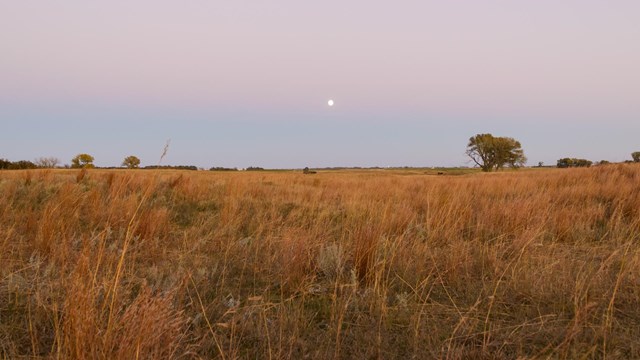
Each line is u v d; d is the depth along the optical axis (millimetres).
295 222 7004
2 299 3404
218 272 4398
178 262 4605
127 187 10016
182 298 3363
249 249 5203
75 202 7379
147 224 5941
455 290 3938
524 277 3906
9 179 10984
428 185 14523
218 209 8492
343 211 8273
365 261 4293
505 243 5477
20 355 2586
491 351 2754
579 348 2688
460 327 3049
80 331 2215
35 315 2980
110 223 6137
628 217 7406
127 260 4449
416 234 5992
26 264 4266
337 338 2725
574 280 3844
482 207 8477
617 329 3014
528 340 2895
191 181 12547
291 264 4293
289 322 3119
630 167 17797
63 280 3252
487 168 82812
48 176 12031
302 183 18016
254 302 3535
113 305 2590
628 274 3996
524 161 82000
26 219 6254
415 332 2850
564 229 6172
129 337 2197
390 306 3553
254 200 9602
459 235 6164
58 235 4980
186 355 2609
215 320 3201
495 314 3338
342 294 3812
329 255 4543
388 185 15453
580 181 13875
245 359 2656
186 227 6789
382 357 2678
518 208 6977
